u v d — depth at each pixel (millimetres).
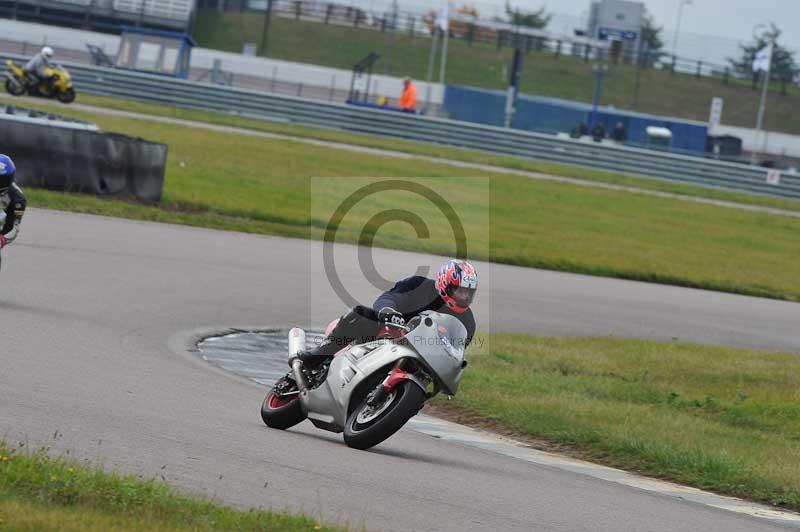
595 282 87062
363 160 137375
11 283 49469
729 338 67438
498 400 40844
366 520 21391
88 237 66750
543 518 24203
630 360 54062
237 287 59938
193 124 151000
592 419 39156
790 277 104500
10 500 18188
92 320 44531
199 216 84062
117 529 17547
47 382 31141
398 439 32906
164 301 52375
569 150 172750
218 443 26844
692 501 29672
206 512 19250
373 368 29109
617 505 27078
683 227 127750
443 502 24250
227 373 40000
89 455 23016
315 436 31109
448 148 169625
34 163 78188
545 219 117375
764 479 32312
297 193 105938
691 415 43500
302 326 52938
